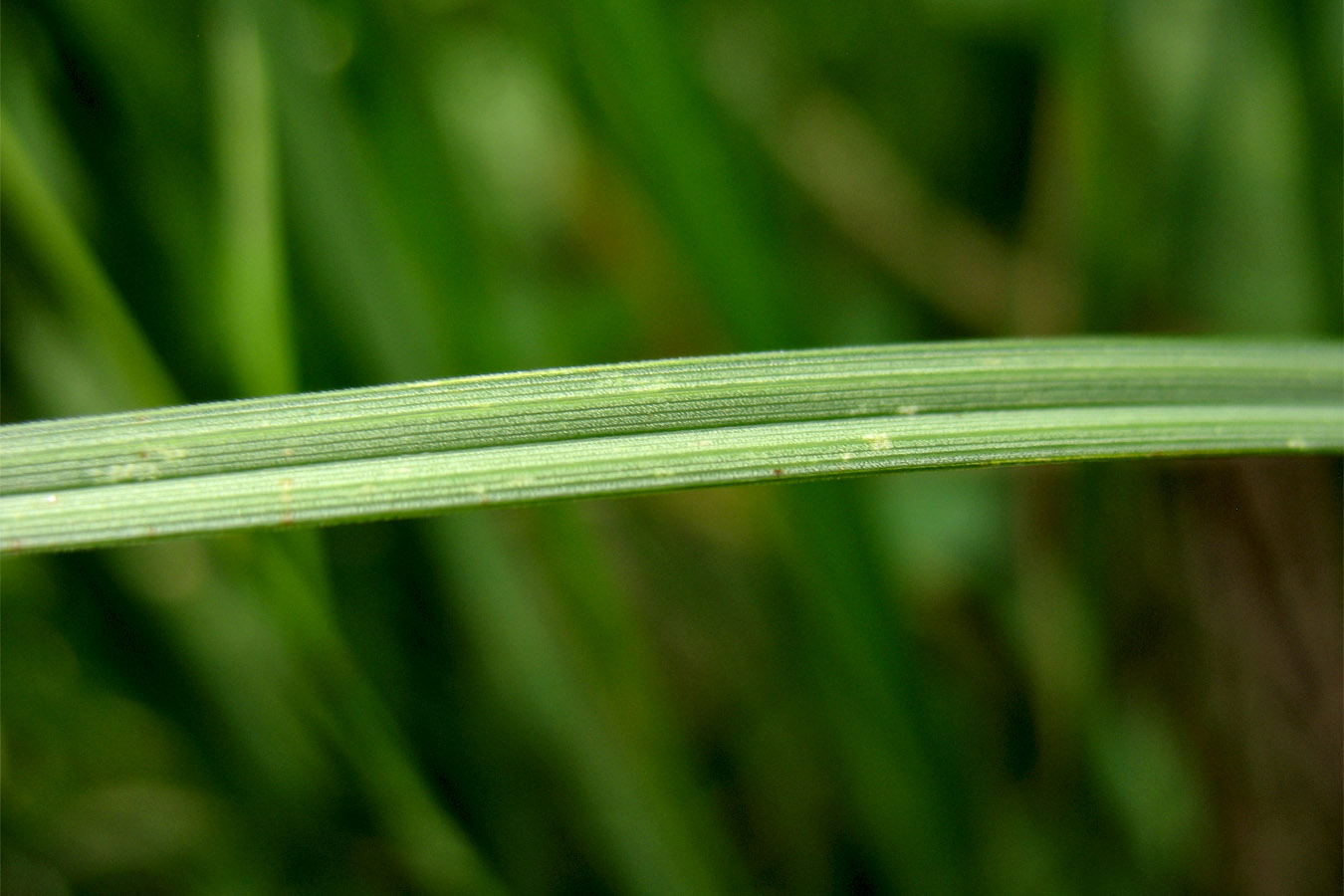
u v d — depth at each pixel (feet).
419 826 0.75
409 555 0.75
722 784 0.81
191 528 0.60
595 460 0.60
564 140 0.99
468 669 0.76
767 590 0.82
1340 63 0.75
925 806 0.73
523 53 0.97
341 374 0.74
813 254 1.03
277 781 0.78
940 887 0.73
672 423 0.60
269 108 0.72
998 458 0.61
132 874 0.78
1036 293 0.92
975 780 0.78
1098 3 0.77
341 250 0.73
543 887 0.75
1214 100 0.82
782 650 0.80
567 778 0.75
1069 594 0.80
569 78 0.78
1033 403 0.61
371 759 0.74
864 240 1.03
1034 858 0.76
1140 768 0.78
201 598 0.78
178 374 0.75
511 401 0.60
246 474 0.60
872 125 1.04
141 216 0.74
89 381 0.76
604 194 0.96
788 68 1.05
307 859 0.78
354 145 0.73
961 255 1.01
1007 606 0.85
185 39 0.74
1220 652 0.78
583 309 0.96
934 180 1.03
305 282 0.74
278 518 0.60
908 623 0.75
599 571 0.79
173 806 0.79
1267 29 0.79
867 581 0.72
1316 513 0.76
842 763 0.74
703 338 0.96
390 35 0.75
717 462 0.60
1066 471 0.80
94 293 0.71
